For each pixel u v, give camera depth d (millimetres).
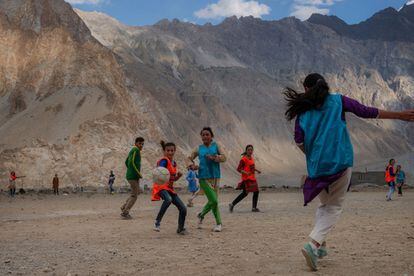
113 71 86438
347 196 31609
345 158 5648
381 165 99875
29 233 10367
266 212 16453
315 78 5965
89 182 66500
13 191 35469
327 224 6004
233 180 115375
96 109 77062
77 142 70688
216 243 8578
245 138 163125
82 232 10484
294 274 5789
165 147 10688
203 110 153250
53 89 81375
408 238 8586
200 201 25172
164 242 8828
